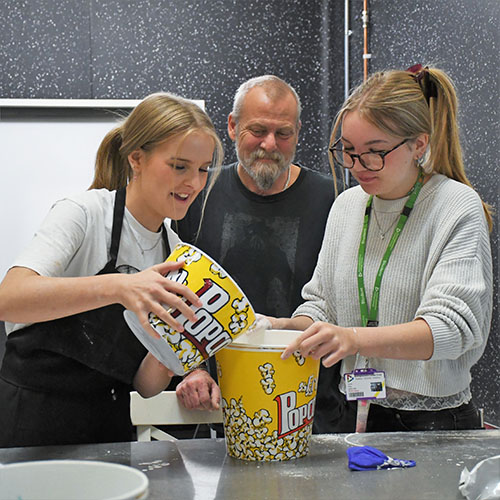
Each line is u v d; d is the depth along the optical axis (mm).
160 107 1269
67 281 1086
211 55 2900
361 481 957
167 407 1456
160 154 1247
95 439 1345
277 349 1026
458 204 1266
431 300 1204
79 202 1298
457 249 1237
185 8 2885
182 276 1009
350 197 1468
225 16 2906
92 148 2785
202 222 2031
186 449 1143
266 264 2002
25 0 2797
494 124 1817
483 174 1896
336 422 1944
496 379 1852
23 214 2754
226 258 2012
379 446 1146
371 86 1287
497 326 1842
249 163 1947
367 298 1367
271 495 902
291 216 2014
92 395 1340
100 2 2834
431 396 1293
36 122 2762
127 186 1380
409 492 909
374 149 1257
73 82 2826
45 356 1309
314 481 959
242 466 1039
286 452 1062
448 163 1346
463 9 1961
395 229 1339
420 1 2230
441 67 2117
